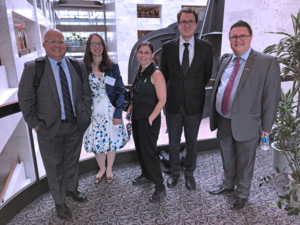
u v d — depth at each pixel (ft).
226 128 6.25
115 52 57.98
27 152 14.26
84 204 6.64
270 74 5.40
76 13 68.74
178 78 6.73
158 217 6.08
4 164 16.74
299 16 7.02
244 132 5.83
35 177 6.95
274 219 5.96
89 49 6.44
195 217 6.07
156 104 6.13
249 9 10.67
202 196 6.97
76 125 5.94
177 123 7.20
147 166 6.59
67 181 6.37
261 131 6.16
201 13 46.98
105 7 66.85
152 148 6.42
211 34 22.48
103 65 6.64
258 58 5.54
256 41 10.78
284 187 5.89
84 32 70.54
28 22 31.71
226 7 11.64
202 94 6.93
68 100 5.57
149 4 55.11
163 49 6.98
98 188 7.45
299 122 7.06
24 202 6.51
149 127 6.19
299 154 6.59
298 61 7.01
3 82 15.33
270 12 10.19
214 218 6.02
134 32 55.77
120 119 7.09
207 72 6.86
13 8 18.16
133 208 6.46
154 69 5.97
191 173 7.50
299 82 7.42
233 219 5.98
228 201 6.72
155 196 6.69
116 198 6.92
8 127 11.60
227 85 5.94
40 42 33.32
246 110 5.73
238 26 5.46
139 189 7.38
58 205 6.06
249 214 6.16
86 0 63.98
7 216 5.94
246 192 6.31
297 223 5.81
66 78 5.50
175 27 47.29
